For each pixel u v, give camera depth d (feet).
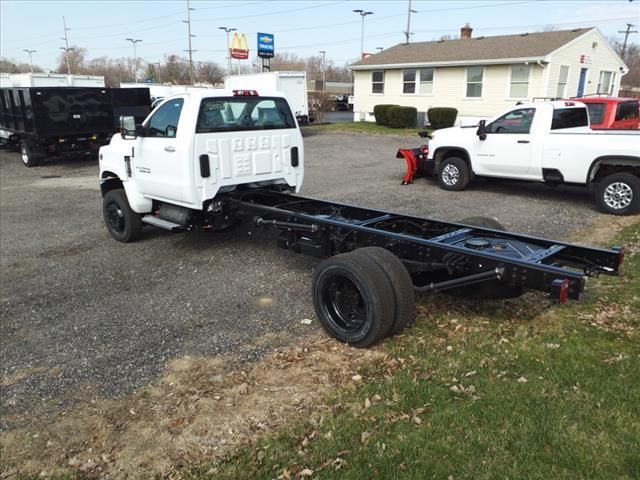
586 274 13.94
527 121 31.50
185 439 10.66
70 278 20.39
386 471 9.18
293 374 12.88
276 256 22.02
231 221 21.76
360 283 13.38
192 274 20.29
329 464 9.52
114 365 13.73
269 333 15.16
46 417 11.64
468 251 13.62
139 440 10.71
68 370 13.57
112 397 12.28
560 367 12.18
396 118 83.35
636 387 11.14
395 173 44.04
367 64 92.53
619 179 27.68
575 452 9.29
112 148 23.91
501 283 14.96
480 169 34.12
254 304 17.24
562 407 10.57
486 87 78.18
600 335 13.74
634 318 14.67
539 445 9.53
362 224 16.79
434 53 85.25
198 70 308.81
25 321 16.66
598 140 28.43
